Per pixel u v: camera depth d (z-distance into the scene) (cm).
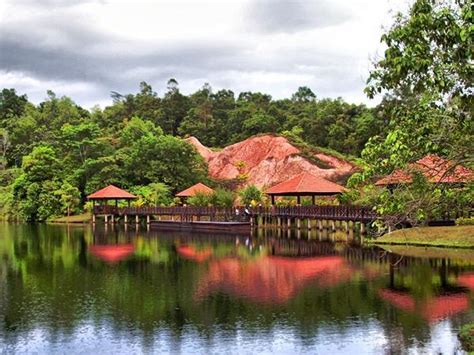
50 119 11375
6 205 7294
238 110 10188
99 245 3916
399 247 3306
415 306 1867
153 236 4562
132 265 2912
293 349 1448
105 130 9988
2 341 1562
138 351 1459
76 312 1864
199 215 5247
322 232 4438
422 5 1095
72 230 5322
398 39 1113
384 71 1163
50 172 7100
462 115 1146
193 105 11438
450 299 1955
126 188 6856
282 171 7488
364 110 8794
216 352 1437
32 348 1502
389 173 1220
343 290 2142
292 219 5034
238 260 3030
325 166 7450
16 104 12738
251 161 8125
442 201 1222
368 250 3266
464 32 989
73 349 1488
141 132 8388
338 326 1645
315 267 2706
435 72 1076
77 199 6819
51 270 2767
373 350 1427
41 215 6794
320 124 8800
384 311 1809
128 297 2086
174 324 1702
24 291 2219
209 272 2639
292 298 2022
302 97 12450
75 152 7531
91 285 2334
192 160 7238
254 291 2162
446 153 1157
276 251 3375
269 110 10150
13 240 4353
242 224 4803
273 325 1669
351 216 3981
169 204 6419
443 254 2975
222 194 5719
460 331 1558
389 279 2342
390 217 1265
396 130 1156
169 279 2461
